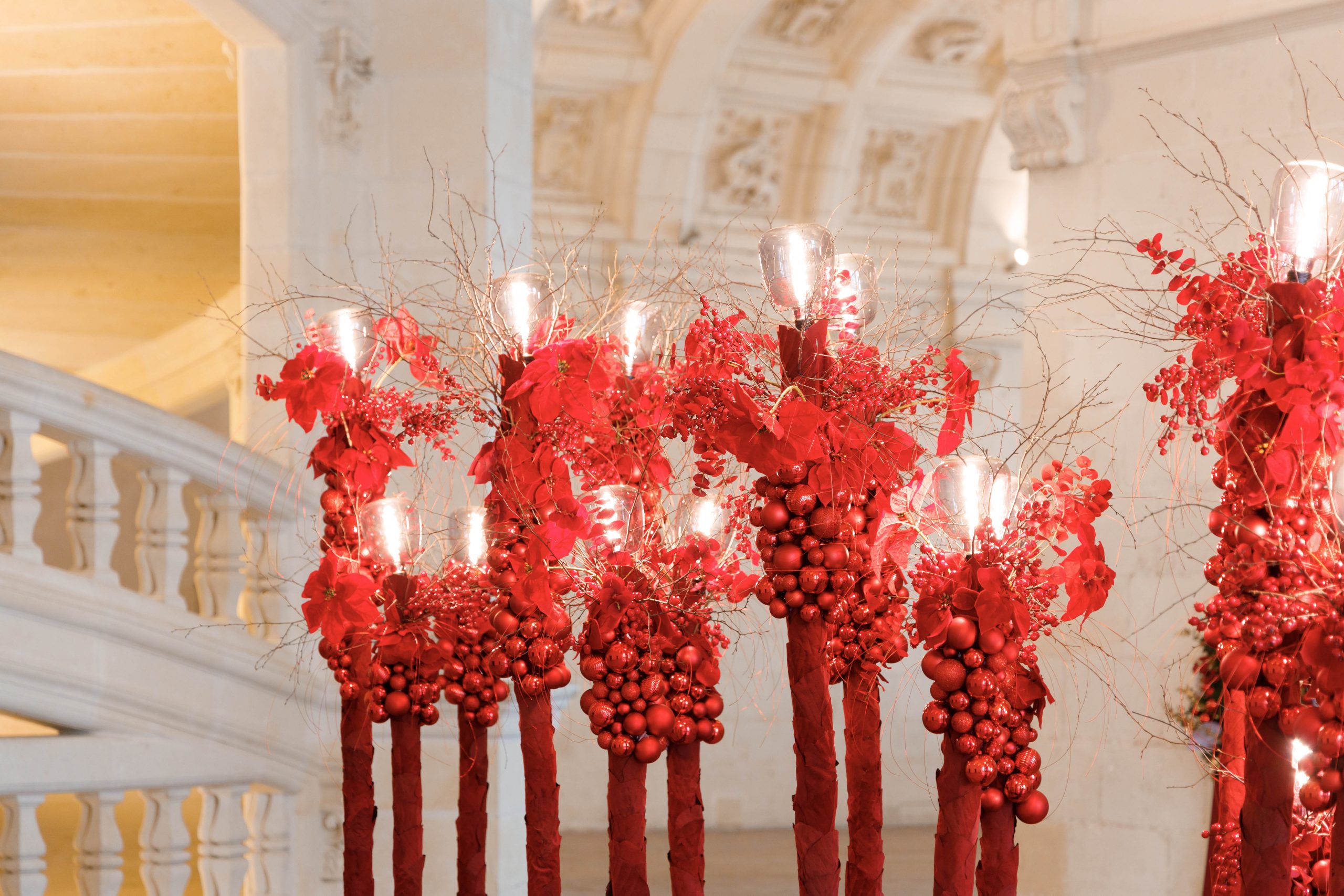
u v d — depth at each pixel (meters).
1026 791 1.52
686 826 1.86
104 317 9.66
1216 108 4.66
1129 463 4.69
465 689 2.31
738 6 8.90
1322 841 1.56
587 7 8.98
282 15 4.96
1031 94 5.08
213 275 9.03
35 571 3.97
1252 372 1.48
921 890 7.64
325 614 2.31
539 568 2.00
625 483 2.07
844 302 1.88
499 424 2.22
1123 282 4.84
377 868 4.77
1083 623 1.82
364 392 2.43
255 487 4.50
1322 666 1.35
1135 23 4.84
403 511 2.31
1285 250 1.50
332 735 4.67
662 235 9.77
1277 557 1.42
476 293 2.25
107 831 4.09
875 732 1.86
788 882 8.05
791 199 10.38
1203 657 4.34
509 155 5.33
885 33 9.61
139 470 4.41
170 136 7.30
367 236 5.20
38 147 7.53
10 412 3.98
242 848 4.54
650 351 2.13
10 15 6.27
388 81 5.25
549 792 2.03
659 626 1.86
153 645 4.21
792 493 1.77
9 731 6.85
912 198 10.59
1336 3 4.30
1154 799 4.63
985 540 1.56
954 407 1.89
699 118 9.60
